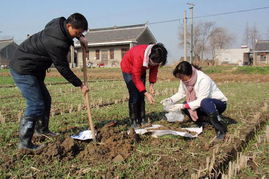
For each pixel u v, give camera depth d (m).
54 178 3.83
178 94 6.21
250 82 20.05
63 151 4.52
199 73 5.71
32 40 4.59
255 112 8.21
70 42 4.50
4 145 5.06
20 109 8.73
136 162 4.39
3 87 15.44
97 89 14.70
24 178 3.82
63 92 13.23
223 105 5.92
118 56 43.41
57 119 7.09
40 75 4.95
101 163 4.32
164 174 3.99
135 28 44.09
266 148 5.28
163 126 6.07
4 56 56.66
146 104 9.28
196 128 6.00
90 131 5.30
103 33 45.97
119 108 8.69
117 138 5.06
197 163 4.38
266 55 56.62
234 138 5.57
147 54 5.53
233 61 60.19
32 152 4.57
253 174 4.20
